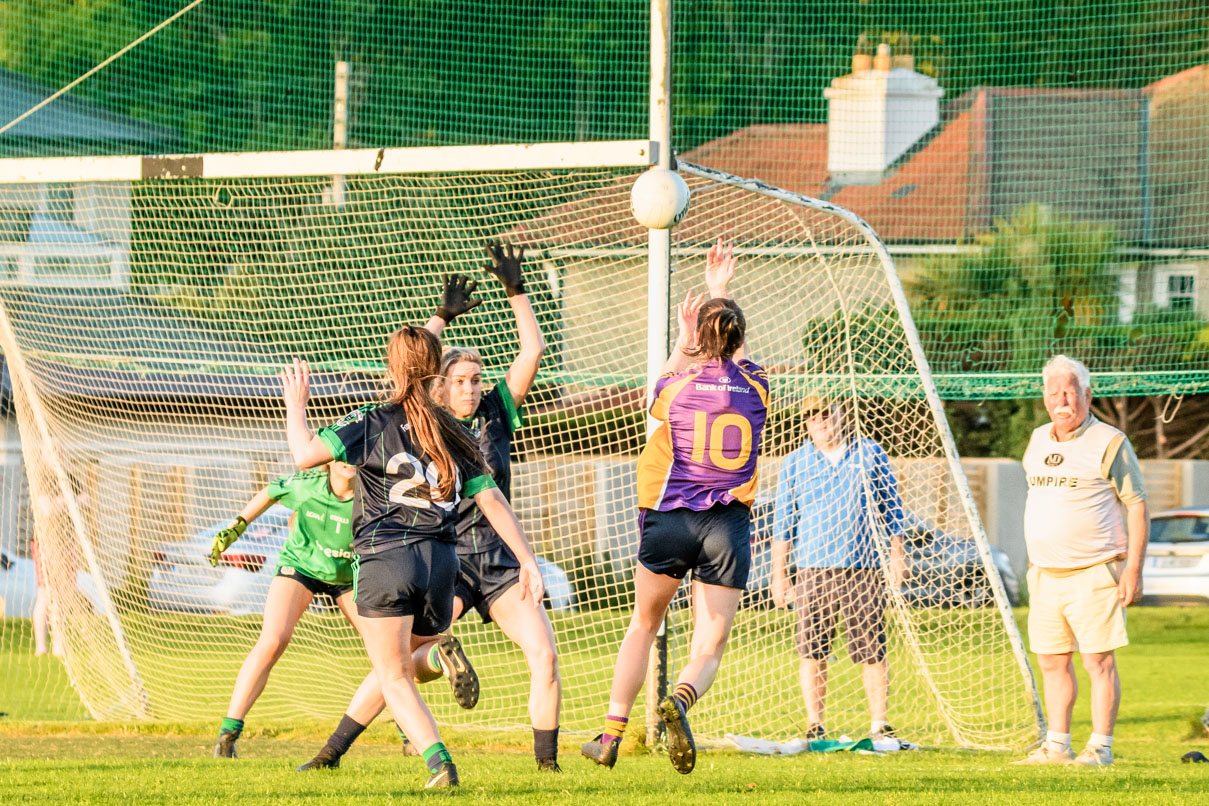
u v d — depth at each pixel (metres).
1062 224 74.50
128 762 22.22
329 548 23.92
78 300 44.31
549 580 41.81
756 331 36.34
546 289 44.94
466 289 23.59
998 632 33.91
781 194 29.98
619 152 26.34
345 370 40.75
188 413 42.88
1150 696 37.91
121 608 39.31
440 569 17.17
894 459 35.94
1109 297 74.12
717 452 18.62
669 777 19.25
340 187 49.66
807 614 29.20
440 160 27.25
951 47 95.38
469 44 97.94
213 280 47.06
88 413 40.06
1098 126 83.50
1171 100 82.69
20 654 43.69
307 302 48.94
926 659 35.09
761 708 33.28
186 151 95.75
